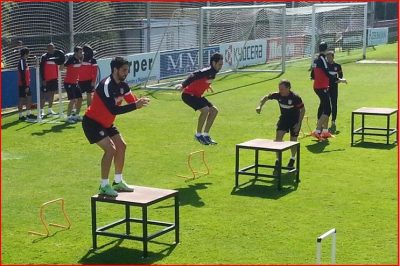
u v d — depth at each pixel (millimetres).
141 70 30734
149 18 32875
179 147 18219
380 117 22500
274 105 25438
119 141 10766
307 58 44531
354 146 18125
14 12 26562
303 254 10125
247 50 38844
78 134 20094
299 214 12148
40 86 23047
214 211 12375
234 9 35688
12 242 10820
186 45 35125
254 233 11117
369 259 9875
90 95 22406
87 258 10094
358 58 43906
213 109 16250
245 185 14227
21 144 18703
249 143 14242
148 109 24594
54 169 15891
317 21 45531
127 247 10570
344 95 27656
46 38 28188
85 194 13711
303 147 18016
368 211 12289
